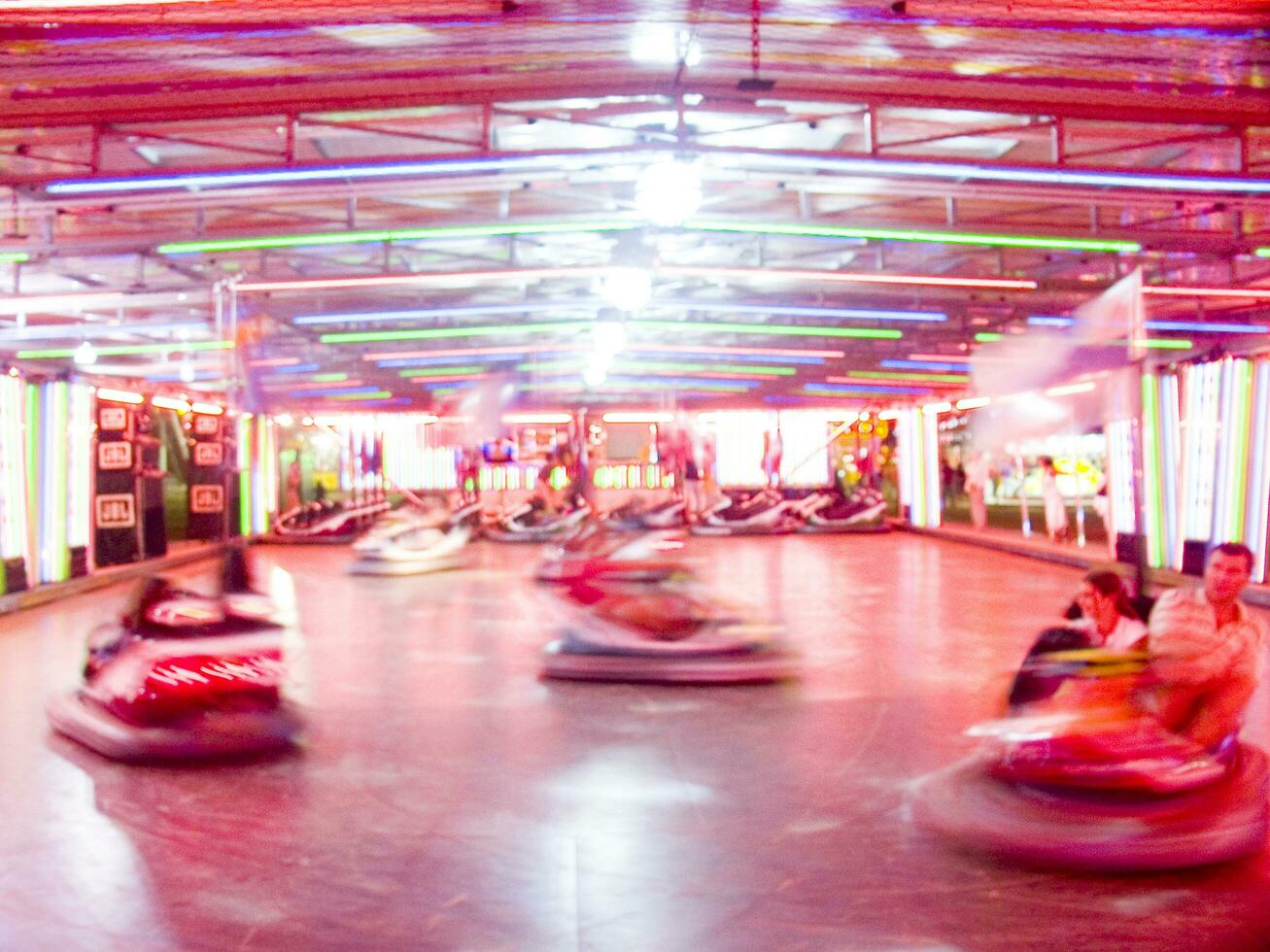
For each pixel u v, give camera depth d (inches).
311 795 203.3
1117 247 384.5
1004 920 144.4
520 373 881.5
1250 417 473.7
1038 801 167.9
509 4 228.8
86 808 195.8
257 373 315.3
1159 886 155.0
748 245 490.6
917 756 226.8
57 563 557.6
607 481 1018.1
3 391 505.0
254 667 230.7
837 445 1040.2
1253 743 223.8
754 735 245.3
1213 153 358.3
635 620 311.7
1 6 214.8
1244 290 441.1
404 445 989.8
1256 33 249.0
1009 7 232.4
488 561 708.0
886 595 499.5
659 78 290.0
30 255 370.9
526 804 196.7
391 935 141.9
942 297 552.1
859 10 235.9
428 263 521.0
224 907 151.5
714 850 172.6
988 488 1106.1
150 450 703.1
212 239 362.0
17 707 281.4
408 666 332.8
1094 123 332.8
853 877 160.4
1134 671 169.9
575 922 145.7
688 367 829.2
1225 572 166.4
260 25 237.3
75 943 140.6
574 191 374.3
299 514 920.9
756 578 579.5
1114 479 595.8
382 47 256.7
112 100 285.7
